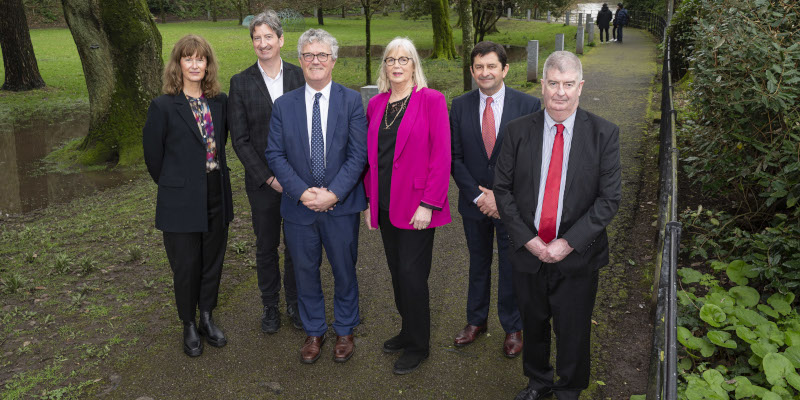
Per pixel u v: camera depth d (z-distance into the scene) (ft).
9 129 43.98
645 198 20.20
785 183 13.05
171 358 12.06
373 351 12.10
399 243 10.92
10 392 10.99
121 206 24.50
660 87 39.86
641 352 11.68
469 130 10.98
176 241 11.76
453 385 10.91
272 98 12.32
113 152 33.19
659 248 12.35
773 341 10.52
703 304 12.13
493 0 73.10
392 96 10.73
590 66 52.13
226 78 66.23
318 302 11.89
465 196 11.21
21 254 18.83
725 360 11.21
